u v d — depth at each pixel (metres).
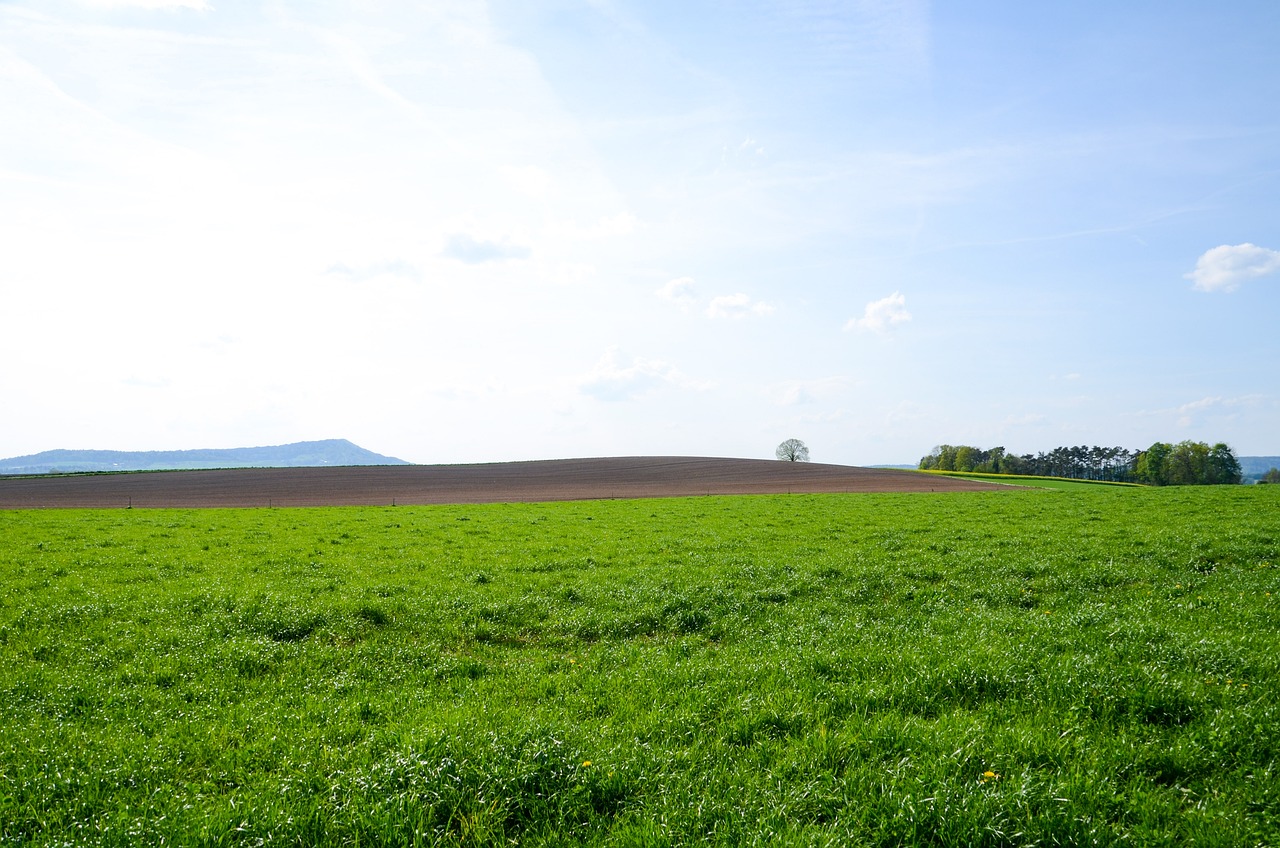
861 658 11.39
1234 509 34.16
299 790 7.20
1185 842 6.05
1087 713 8.65
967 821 6.22
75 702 10.54
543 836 6.44
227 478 92.06
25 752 8.43
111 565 22.92
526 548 27.52
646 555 25.25
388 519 41.47
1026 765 7.19
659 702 9.93
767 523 35.97
